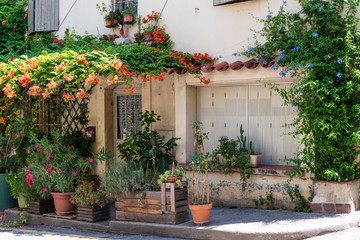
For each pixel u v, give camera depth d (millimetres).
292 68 7676
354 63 7359
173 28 9680
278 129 8555
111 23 10492
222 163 8719
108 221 8094
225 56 8977
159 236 7199
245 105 8945
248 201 8531
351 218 7008
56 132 9328
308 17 7836
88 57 8039
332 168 7488
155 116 9906
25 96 11719
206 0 9250
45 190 8578
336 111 7359
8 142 10945
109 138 10695
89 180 10266
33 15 11852
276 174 8094
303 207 7805
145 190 7543
